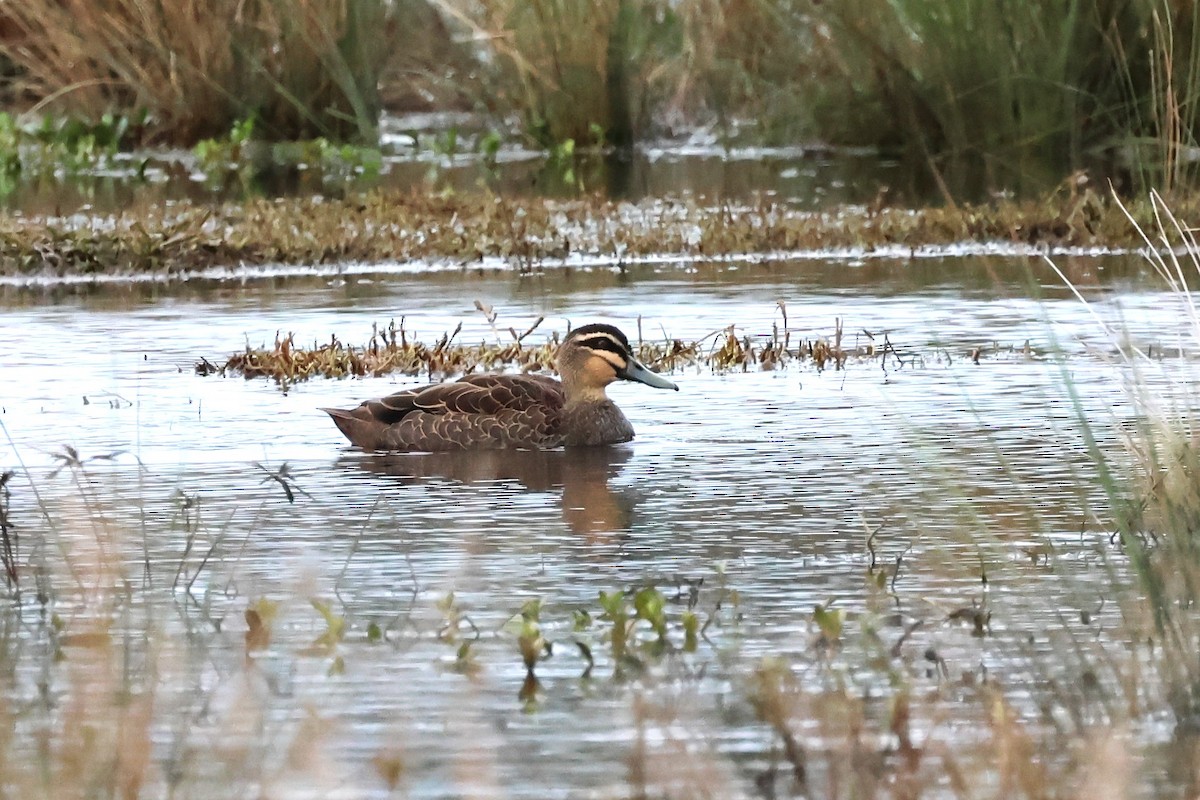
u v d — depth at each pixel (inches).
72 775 308.2
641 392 634.8
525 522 470.9
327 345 691.4
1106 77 1183.6
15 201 1105.4
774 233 970.7
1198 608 381.1
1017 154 1208.8
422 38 1402.6
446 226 985.5
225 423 586.2
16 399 617.0
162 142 1362.0
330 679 359.6
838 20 1285.7
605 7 1359.5
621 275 896.9
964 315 764.0
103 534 460.8
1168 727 331.6
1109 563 422.9
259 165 1301.7
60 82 1357.0
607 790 307.1
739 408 605.0
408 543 451.8
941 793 303.9
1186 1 1101.1
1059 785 303.3
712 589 411.5
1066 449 536.1
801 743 325.1
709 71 1362.0
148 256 920.9
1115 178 1120.8
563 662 367.2
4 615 401.1
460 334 731.4
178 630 389.7
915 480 505.7
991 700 339.3
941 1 1226.0
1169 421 461.4
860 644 375.9
